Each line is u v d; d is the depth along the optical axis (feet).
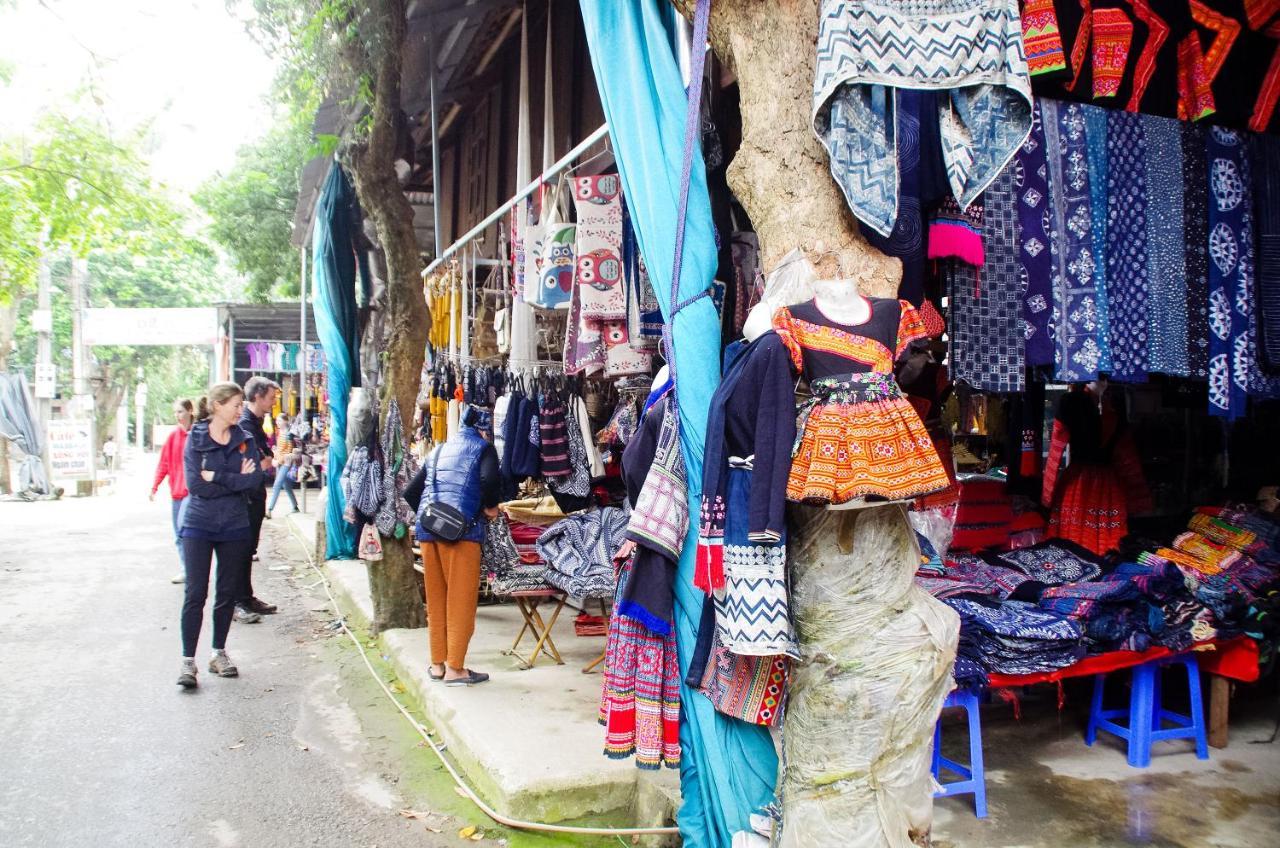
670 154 10.22
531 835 11.93
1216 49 11.45
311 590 29.22
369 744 15.43
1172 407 17.75
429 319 22.90
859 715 8.27
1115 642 12.28
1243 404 11.71
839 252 8.96
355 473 21.89
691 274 9.96
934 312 9.96
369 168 22.33
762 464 7.92
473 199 31.17
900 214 9.59
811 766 8.45
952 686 9.01
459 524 16.28
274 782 13.74
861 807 8.25
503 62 27.61
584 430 19.53
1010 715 15.05
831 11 8.02
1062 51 10.41
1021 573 13.88
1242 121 11.82
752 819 9.47
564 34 22.97
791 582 8.71
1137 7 11.27
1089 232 10.97
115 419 112.37
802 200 8.96
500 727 14.25
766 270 9.26
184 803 12.93
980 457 18.93
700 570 8.61
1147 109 11.42
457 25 23.41
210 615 25.39
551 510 20.51
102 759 14.56
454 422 24.11
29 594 28.40
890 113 8.72
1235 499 16.62
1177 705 15.34
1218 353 11.60
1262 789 12.14
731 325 12.69
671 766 10.14
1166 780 12.46
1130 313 11.23
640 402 18.48
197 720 16.48
